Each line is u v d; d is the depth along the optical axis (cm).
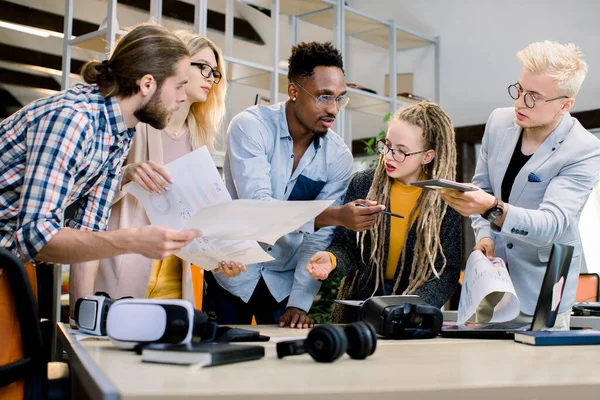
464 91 614
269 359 101
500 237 201
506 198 205
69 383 141
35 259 129
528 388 77
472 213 171
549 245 192
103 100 140
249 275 213
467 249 557
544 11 562
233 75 434
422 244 190
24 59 659
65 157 127
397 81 602
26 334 119
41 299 329
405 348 124
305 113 205
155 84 142
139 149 200
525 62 189
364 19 548
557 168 192
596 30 533
